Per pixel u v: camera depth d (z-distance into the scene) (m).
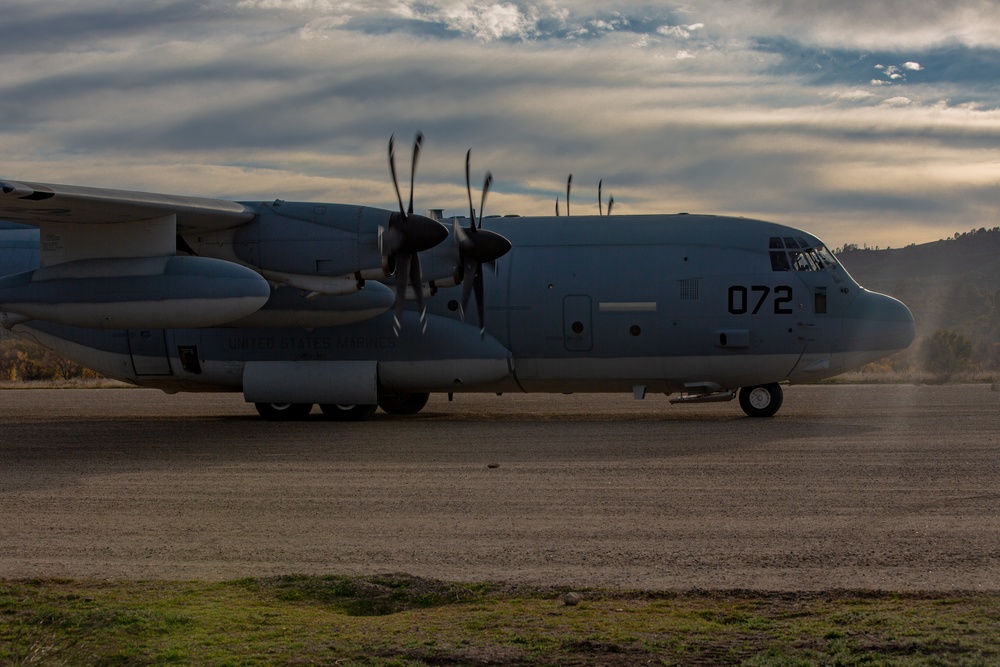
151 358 20.98
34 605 7.68
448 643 6.71
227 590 8.12
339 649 6.62
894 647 6.45
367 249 17.41
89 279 17.20
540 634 6.87
